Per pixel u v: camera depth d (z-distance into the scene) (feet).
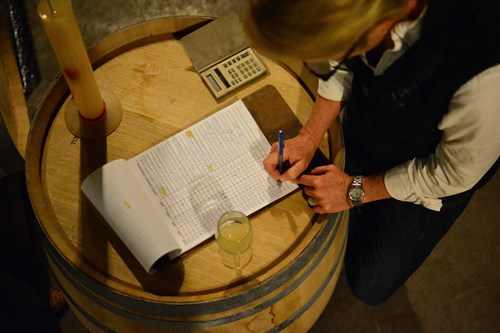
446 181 3.91
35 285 6.65
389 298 6.79
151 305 3.94
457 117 3.44
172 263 4.19
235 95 4.86
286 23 2.90
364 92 4.27
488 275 6.89
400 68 3.60
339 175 4.36
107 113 4.71
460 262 6.96
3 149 5.39
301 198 4.44
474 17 3.18
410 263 5.60
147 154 4.54
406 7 3.04
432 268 6.93
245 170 4.50
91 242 4.28
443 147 3.80
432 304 6.76
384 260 5.65
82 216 4.37
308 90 4.91
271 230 4.32
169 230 4.22
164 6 7.93
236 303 3.97
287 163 4.49
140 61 4.99
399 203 5.00
